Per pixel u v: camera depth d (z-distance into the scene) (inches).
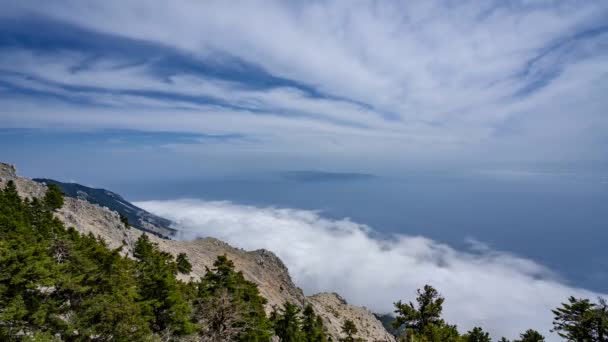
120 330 1235.9
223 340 1688.0
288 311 2442.2
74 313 1213.1
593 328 1515.7
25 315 1095.6
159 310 1535.4
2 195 2992.1
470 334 2453.2
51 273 1158.3
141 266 1686.8
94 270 1320.1
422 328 1907.0
